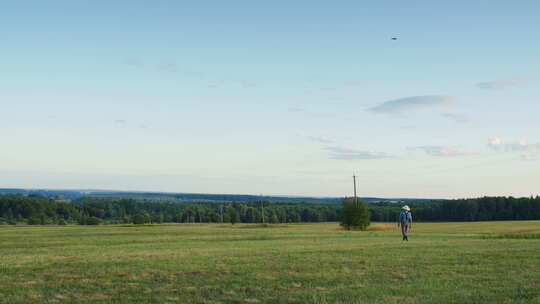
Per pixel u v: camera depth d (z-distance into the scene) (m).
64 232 57.81
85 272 17.70
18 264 19.53
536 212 160.38
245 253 23.19
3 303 13.49
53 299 14.01
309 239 37.44
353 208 88.19
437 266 18.89
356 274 17.36
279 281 16.25
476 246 26.69
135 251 25.44
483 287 15.16
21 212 170.00
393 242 31.31
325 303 13.44
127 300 14.00
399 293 14.51
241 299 14.05
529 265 19.02
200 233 52.78
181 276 17.05
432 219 171.62
